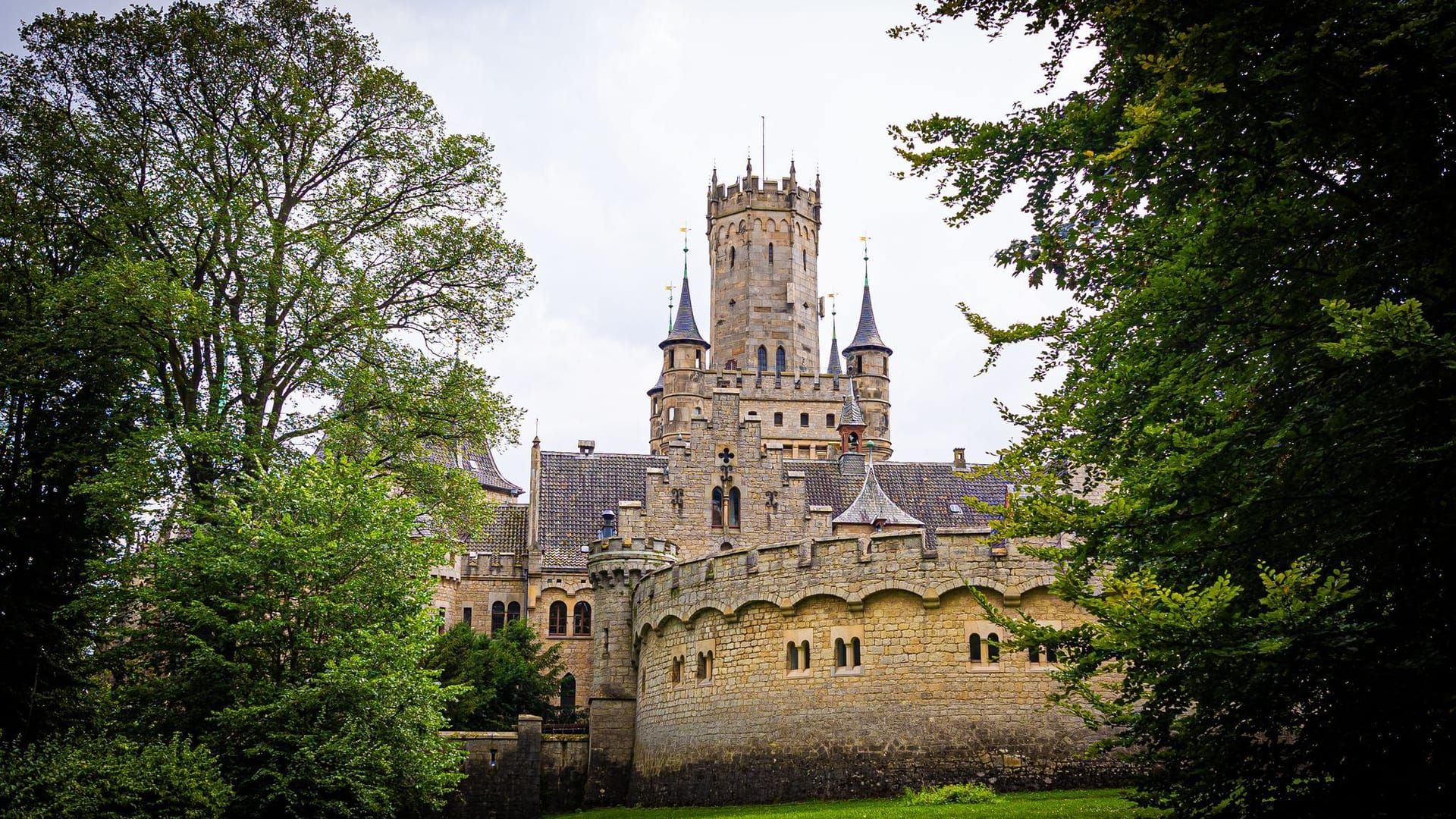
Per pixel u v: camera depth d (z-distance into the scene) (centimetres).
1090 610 1828
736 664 4675
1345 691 1675
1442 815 1620
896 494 7288
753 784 4500
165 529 3806
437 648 5378
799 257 10394
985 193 2527
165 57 3988
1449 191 1636
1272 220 1783
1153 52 1953
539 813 4953
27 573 3716
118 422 3862
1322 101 1617
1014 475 2312
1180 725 1847
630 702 5403
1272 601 1598
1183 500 1859
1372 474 1689
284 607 3584
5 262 3853
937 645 4216
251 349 3931
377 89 4216
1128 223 2355
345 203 4159
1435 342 1486
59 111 3875
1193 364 1969
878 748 4234
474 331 4316
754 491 6650
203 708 3503
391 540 3750
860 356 10219
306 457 3878
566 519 7319
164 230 3959
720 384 9625
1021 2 2164
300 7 4156
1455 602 1642
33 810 2953
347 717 3419
